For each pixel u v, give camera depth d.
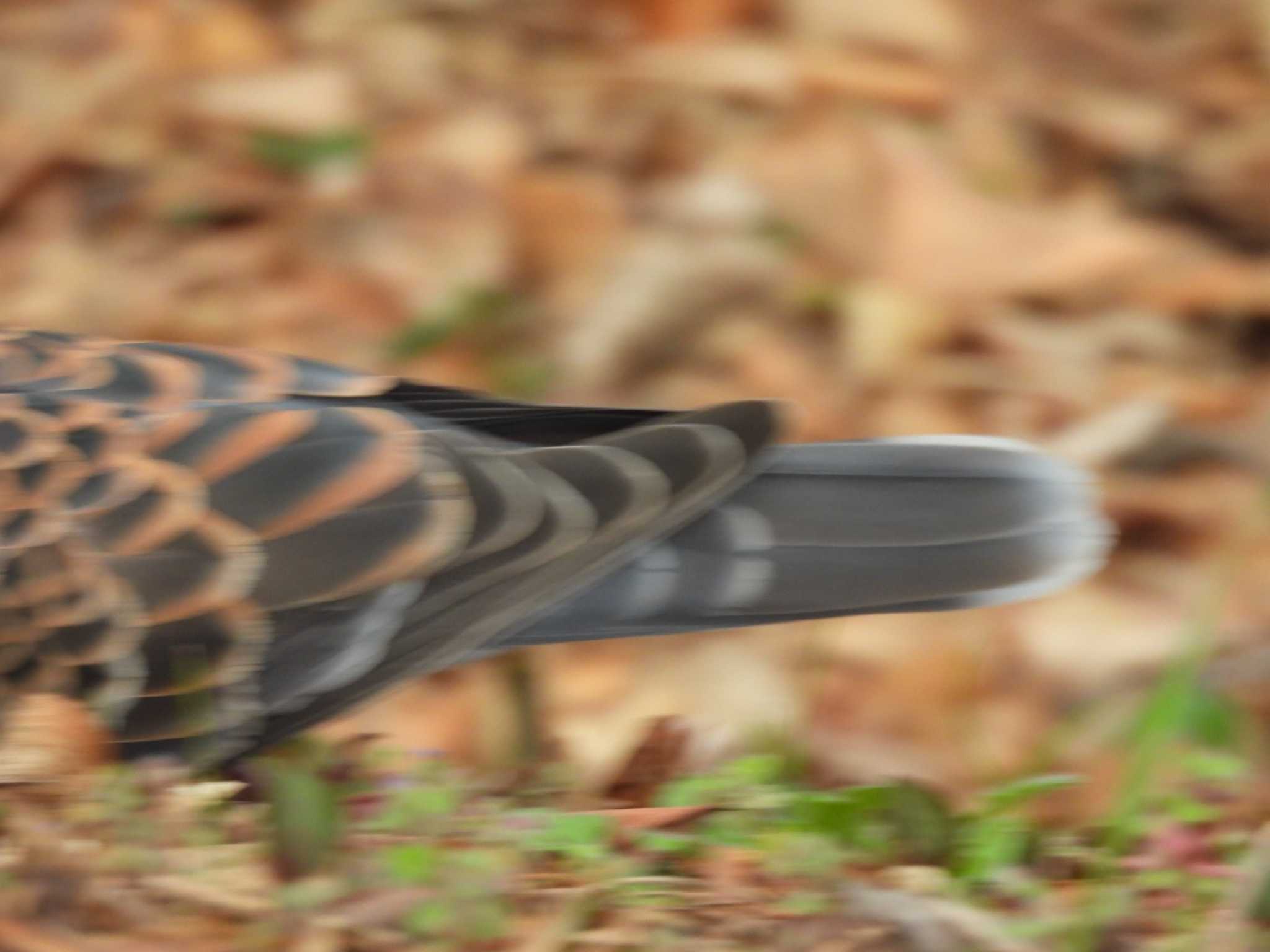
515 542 6.98
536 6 15.57
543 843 6.77
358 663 6.86
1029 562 7.75
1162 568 11.66
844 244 13.38
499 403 7.85
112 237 14.00
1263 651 10.12
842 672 10.60
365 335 13.33
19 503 6.80
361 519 6.88
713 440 7.31
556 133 14.43
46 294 13.70
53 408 6.99
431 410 7.82
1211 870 7.01
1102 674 10.81
